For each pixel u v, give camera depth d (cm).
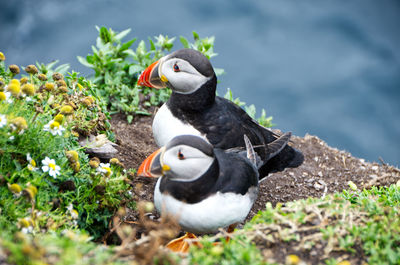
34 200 680
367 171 1192
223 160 765
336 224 682
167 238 755
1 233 612
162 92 1316
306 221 691
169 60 892
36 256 532
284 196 1066
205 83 884
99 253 587
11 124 680
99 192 775
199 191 722
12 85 708
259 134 965
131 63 1335
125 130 1193
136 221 861
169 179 740
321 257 645
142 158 1051
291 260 604
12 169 712
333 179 1148
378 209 718
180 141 717
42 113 772
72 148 816
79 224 760
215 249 609
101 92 1277
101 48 1316
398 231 679
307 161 1212
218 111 915
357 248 657
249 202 773
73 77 1011
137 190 908
